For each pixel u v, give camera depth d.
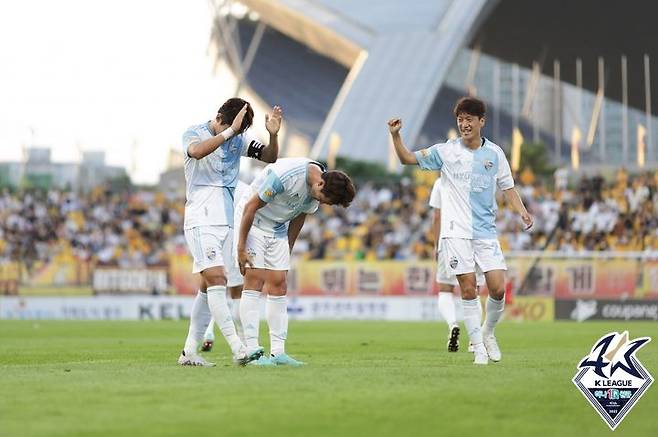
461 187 49.72
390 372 42.50
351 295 146.38
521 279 137.12
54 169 190.88
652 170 183.00
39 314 154.12
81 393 34.84
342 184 45.66
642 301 134.88
